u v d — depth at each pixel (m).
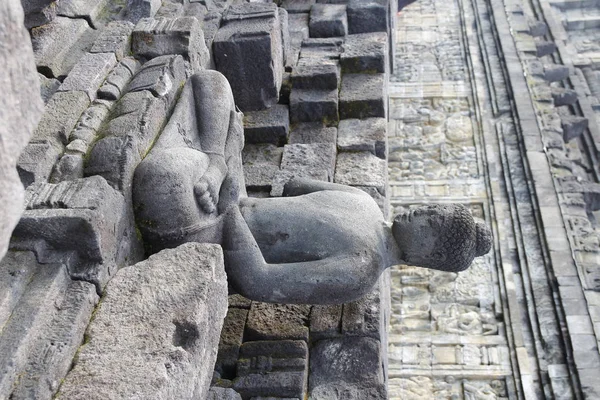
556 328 7.73
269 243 4.43
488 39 13.25
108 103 4.70
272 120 6.72
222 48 6.48
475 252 4.51
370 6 8.29
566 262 8.41
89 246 3.62
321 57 7.51
